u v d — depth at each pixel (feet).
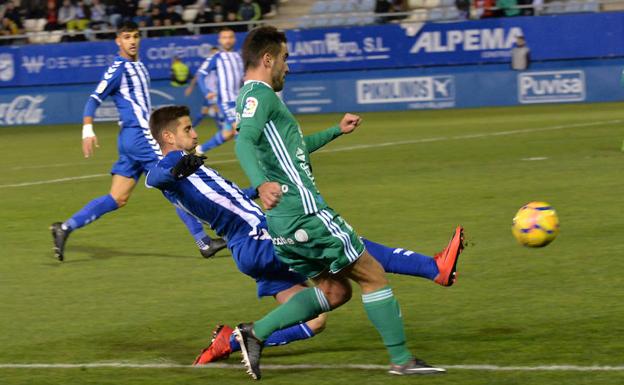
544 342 46.98
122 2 255.91
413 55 227.40
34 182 125.80
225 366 45.68
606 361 43.37
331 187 107.14
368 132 176.96
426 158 131.44
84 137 77.00
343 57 231.09
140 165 74.64
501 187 100.58
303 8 254.27
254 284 63.41
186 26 241.14
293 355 46.98
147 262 72.18
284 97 234.79
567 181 102.42
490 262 65.82
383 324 42.29
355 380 42.39
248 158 38.86
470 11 230.89
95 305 59.36
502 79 223.10
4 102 245.24
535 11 225.76
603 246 69.00
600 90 217.97
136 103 75.72
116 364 46.55
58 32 244.63
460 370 43.09
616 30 216.13
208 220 48.85
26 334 53.06
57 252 71.67
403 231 78.95
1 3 276.00
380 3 241.96
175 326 53.57
